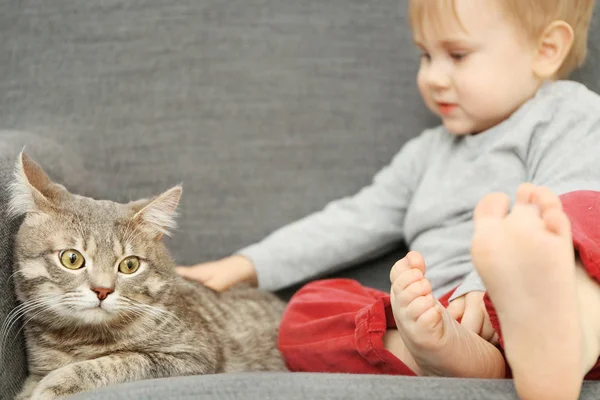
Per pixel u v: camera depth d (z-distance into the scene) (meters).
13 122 1.82
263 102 1.84
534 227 0.88
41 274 1.34
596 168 1.37
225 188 1.84
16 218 1.37
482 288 1.25
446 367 1.08
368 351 1.20
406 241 1.72
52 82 1.82
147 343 1.38
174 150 1.84
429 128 1.83
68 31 1.83
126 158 1.83
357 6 1.84
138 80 1.83
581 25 1.58
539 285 0.88
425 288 1.05
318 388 0.90
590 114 1.47
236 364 1.56
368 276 1.83
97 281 1.36
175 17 1.83
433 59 1.54
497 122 1.57
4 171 1.34
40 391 1.20
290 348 1.35
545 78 1.54
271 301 1.78
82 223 1.39
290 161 1.84
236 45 1.84
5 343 1.24
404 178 1.78
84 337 1.37
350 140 1.84
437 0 1.46
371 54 1.83
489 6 1.45
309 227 1.77
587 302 0.97
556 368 0.89
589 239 1.00
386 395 0.88
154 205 1.48
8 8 1.82
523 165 1.52
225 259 1.75
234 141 1.84
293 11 1.84
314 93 1.84
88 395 0.93
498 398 0.89
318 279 1.81
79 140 1.83
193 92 1.84
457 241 1.54
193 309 1.53
